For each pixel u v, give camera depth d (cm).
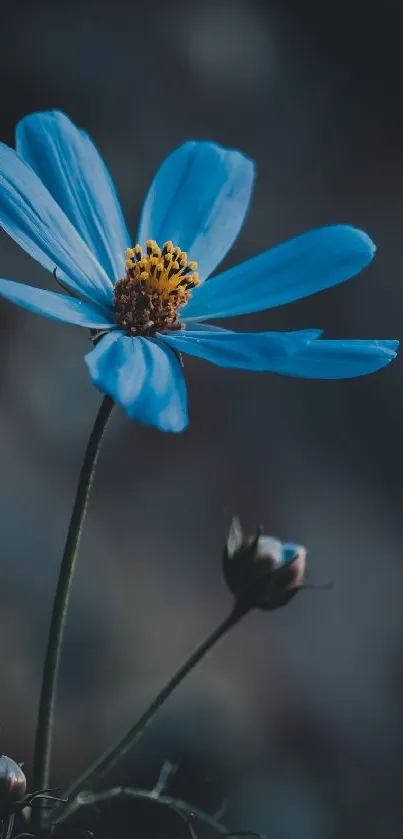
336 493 86
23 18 105
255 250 104
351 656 74
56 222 40
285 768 65
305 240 41
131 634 68
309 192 112
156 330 40
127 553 74
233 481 84
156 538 77
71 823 40
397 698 72
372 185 114
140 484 80
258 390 90
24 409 79
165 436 84
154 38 111
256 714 67
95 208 41
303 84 119
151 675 67
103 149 104
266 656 72
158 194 42
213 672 68
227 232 42
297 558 40
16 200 39
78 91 105
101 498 78
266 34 119
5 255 86
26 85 103
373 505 86
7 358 81
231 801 62
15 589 67
